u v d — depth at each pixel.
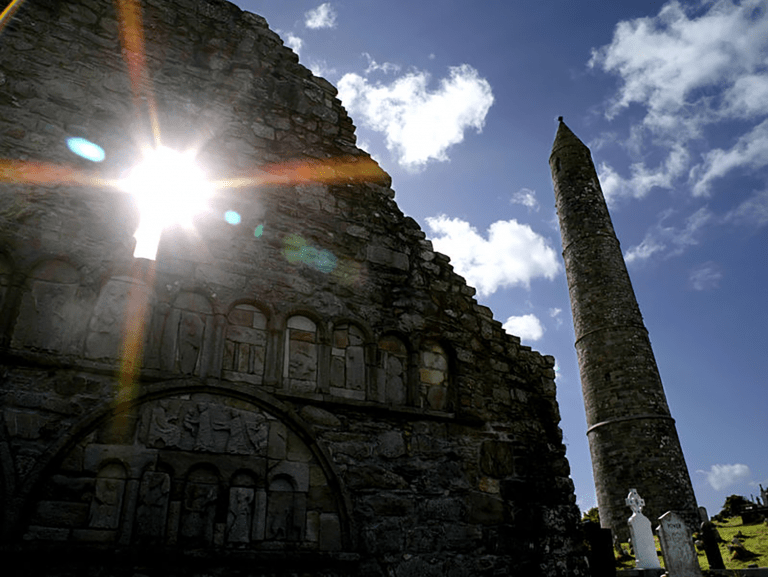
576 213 33.12
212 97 9.14
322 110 10.20
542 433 9.73
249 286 8.08
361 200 9.80
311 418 7.69
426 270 9.88
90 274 7.06
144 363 6.95
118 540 6.02
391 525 7.57
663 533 12.30
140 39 8.85
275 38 10.18
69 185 7.42
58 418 6.29
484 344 9.87
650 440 25.62
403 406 8.42
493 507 8.48
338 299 8.73
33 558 5.62
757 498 27.70
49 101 7.73
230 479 6.86
